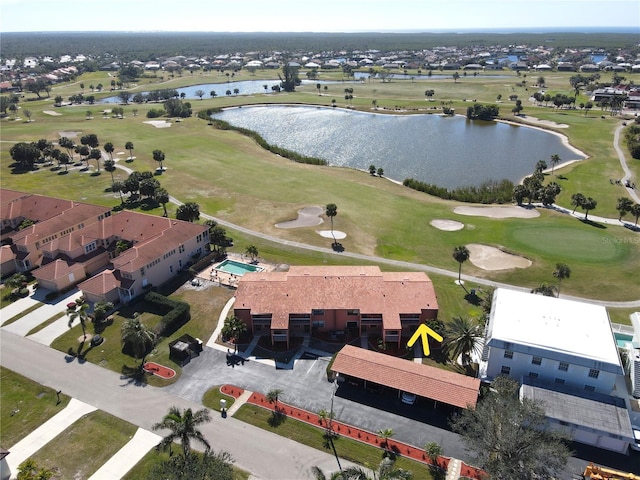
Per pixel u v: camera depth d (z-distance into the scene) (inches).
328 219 4330.7
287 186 5211.6
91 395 2297.0
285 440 2037.4
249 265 3513.8
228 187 5187.0
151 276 3186.5
